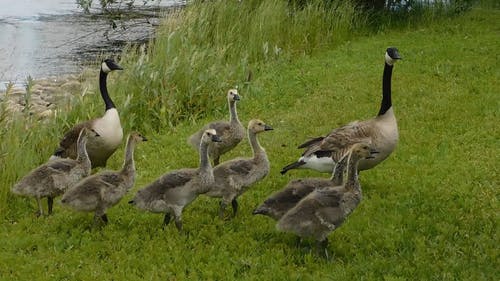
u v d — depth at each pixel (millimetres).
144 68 15016
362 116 14273
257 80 16953
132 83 14828
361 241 8594
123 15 27391
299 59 19219
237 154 12438
